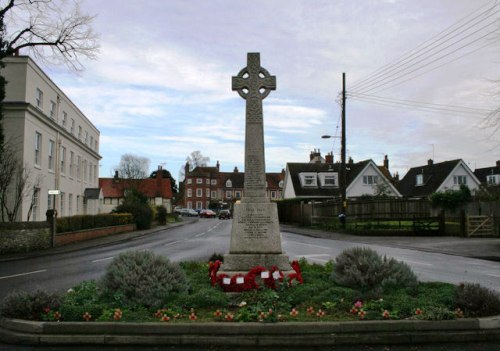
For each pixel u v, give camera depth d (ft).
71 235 85.51
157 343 20.06
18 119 85.10
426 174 184.34
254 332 20.36
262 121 33.30
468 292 23.22
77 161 133.90
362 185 173.37
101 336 20.18
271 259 31.14
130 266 25.39
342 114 109.60
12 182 82.43
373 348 19.74
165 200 266.57
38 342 20.21
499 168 205.36
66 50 69.82
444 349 19.62
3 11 65.16
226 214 242.78
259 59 33.86
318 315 22.04
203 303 24.03
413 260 53.67
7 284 37.68
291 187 192.24
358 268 28.02
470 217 90.68
